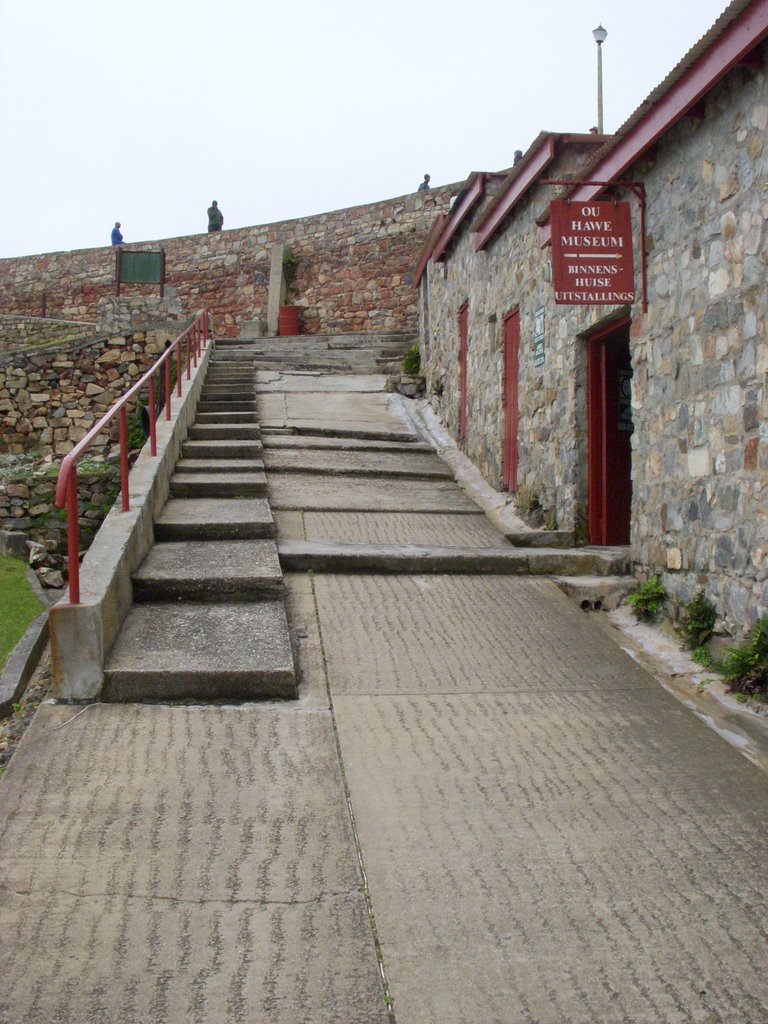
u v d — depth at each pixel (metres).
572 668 5.08
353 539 7.41
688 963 2.69
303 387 13.46
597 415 7.45
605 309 6.78
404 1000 2.54
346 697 4.61
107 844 3.25
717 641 5.24
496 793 3.68
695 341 5.47
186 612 5.44
